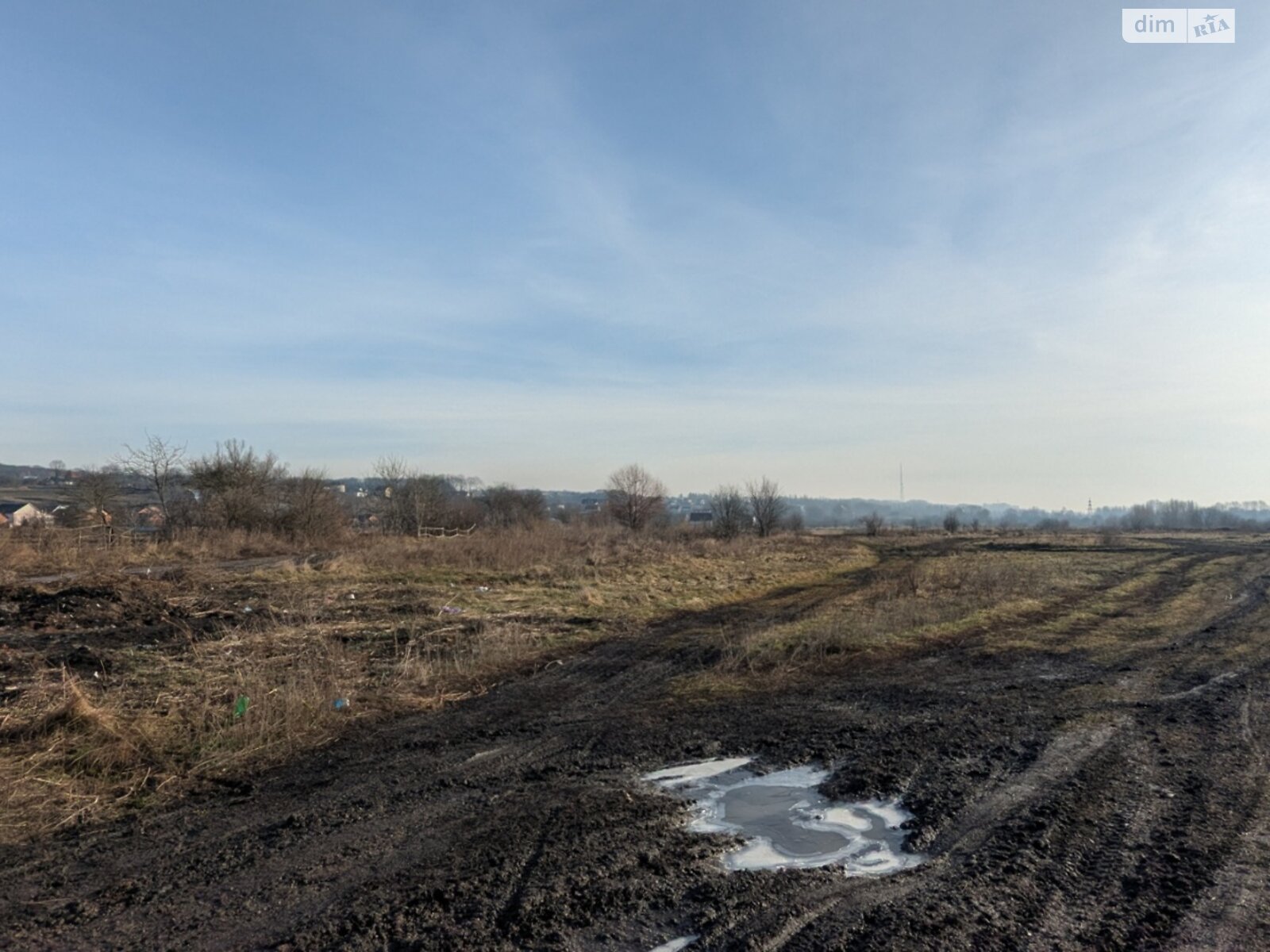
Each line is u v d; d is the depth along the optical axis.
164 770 6.62
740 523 52.25
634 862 4.61
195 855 4.93
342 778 6.48
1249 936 3.67
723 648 11.90
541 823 5.27
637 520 53.03
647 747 7.22
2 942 3.86
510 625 13.42
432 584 18.86
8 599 13.95
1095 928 3.78
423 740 7.62
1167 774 6.12
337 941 3.76
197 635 11.92
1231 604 17.89
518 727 8.03
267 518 33.81
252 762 6.98
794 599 19.23
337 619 13.89
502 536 30.69
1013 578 21.66
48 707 7.64
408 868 4.59
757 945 3.65
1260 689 9.22
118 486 32.59
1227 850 4.63
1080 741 7.08
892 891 4.22
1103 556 33.22
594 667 11.07
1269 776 6.02
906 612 15.17
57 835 5.38
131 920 4.07
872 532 62.06
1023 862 4.56
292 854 4.88
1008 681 9.92
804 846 4.93
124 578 16.64
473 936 3.76
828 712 8.40
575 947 3.65
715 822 5.38
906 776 6.21
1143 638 13.42
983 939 3.69
